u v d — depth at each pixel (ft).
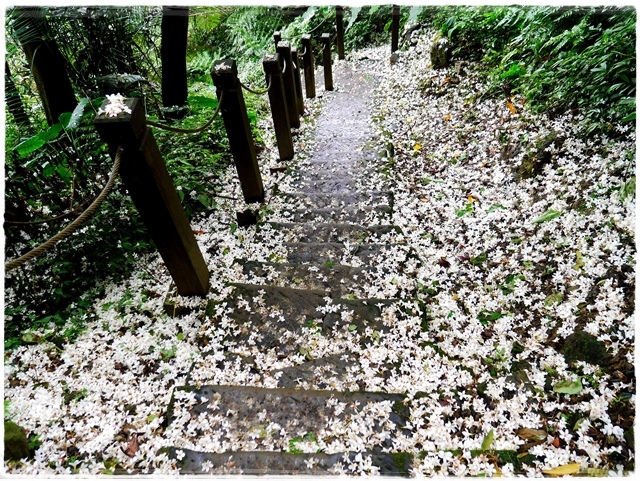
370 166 14.83
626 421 5.88
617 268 7.62
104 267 9.67
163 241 7.79
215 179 13.93
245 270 9.73
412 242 10.73
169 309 8.69
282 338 7.93
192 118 14.70
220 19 27.43
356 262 10.03
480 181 12.28
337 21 29.12
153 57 18.67
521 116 12.97
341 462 5.77
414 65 23.76
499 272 9.15
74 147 10.21
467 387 6.86
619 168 9.09
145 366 7.63
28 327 8.49
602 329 6.94
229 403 6.67
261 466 5.77
